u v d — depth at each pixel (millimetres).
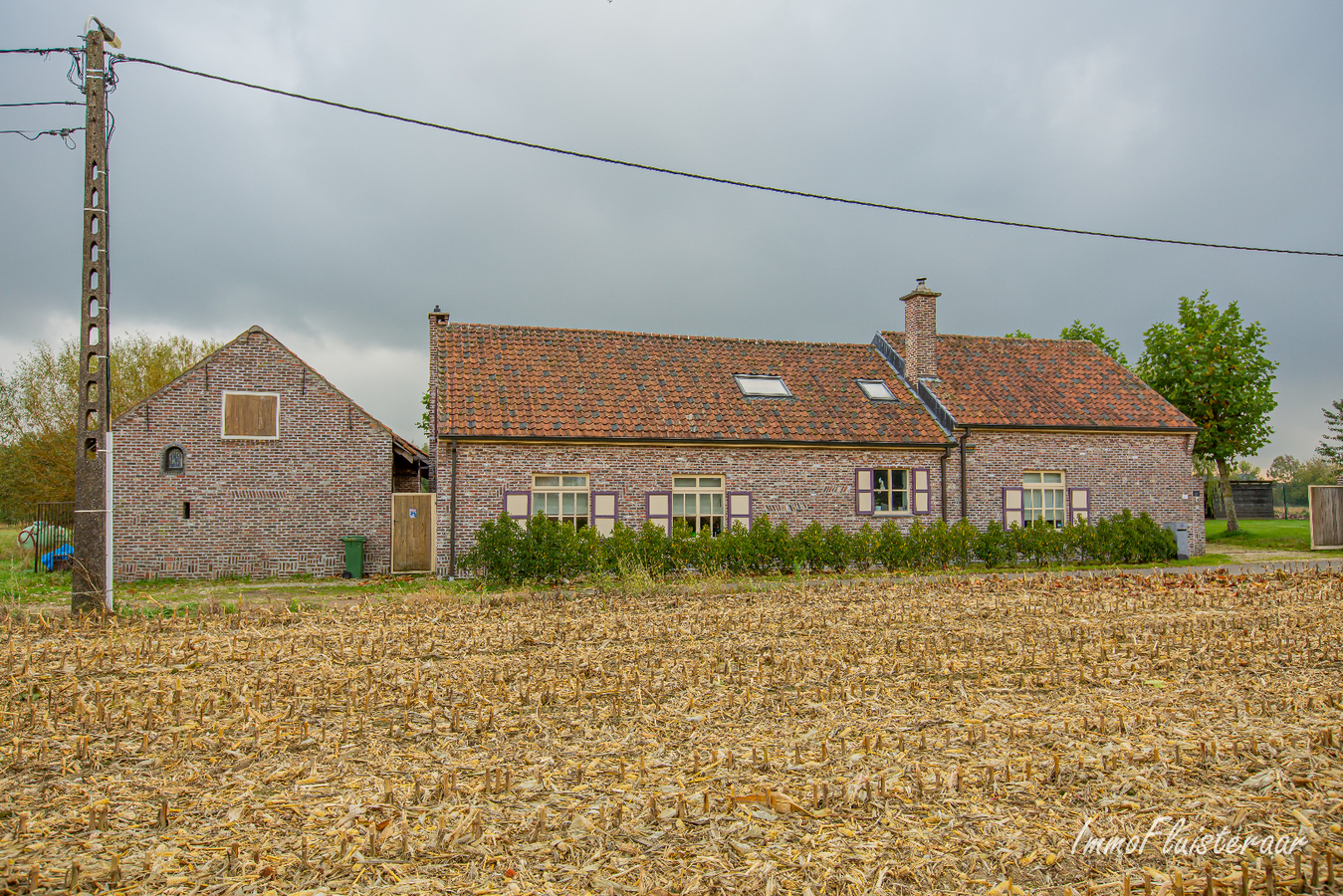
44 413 33000
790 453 21969
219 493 20094
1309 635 11062
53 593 16953
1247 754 6305
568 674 8977
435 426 21047
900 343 26781
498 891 4324
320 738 6777
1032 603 14172
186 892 4309
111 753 6414
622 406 21609
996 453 23469
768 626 12031
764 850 4766
